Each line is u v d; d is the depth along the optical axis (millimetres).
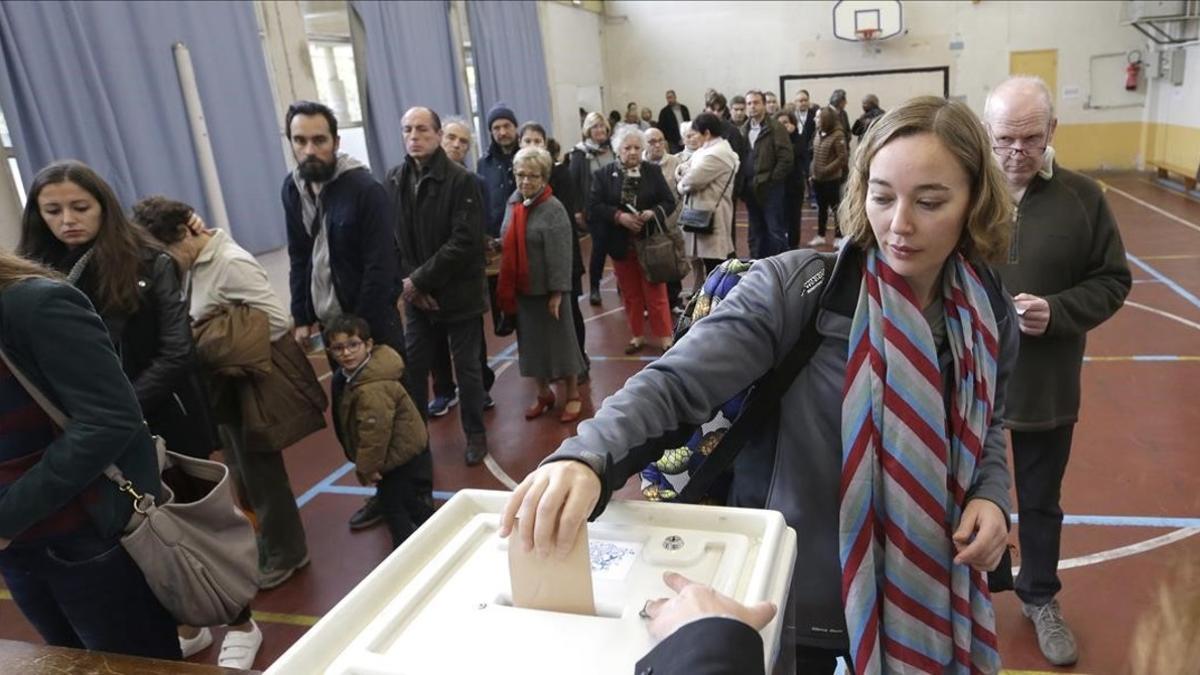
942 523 1029
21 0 3936
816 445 1084
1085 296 1707
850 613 1032
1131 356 4152
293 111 2588
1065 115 11875
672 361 997
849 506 1033
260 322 2369
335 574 2680
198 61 5016
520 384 4570
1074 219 1734
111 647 1521
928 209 942
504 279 3689
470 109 8914
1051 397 1821
